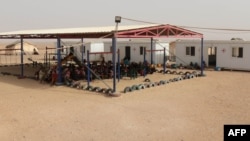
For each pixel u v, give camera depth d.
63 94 17.45
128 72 24.17
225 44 29.25
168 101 15.53
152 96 16.72
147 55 33.59
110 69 24.14
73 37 22.14
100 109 13.96
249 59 27.84
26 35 24.45
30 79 23.66
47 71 22.97
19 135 10.62
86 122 12.06
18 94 17.59
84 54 37.41
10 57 45.00
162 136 10.51
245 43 27.91
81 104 14.92
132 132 10.93
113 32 16.97
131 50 34.81
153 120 12.30
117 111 13.62
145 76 24.92
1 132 10.93
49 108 14.19
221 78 23.75
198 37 24.88
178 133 10.80
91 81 21.91
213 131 10.93
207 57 30.91
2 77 25.02
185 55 32.09
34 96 16.95
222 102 15.34
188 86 19.95
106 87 19.45
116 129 11.25
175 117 12.70
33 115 13.05
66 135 10.62
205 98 16.27
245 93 17.59
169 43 37.94
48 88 19.53
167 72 27.25
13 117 12.77
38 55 53.97
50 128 11.35
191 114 13.14
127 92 17.80
